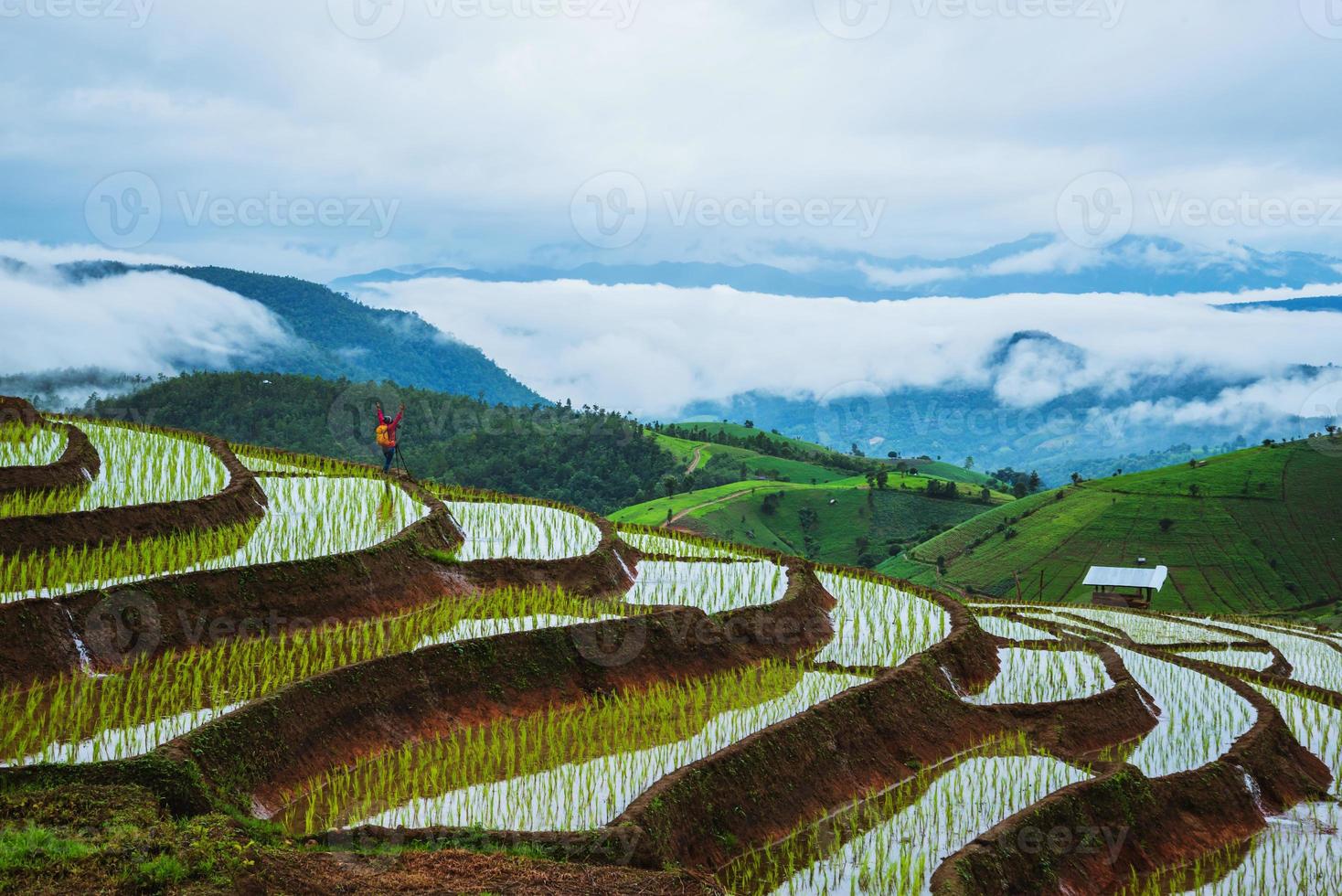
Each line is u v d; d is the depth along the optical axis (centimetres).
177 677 2234
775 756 2277
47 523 2725
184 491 3353
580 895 1586
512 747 2273
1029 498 16188
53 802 1517
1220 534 13812
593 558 3528
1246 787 2547
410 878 1548
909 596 3984
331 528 3312
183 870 1348
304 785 2002
